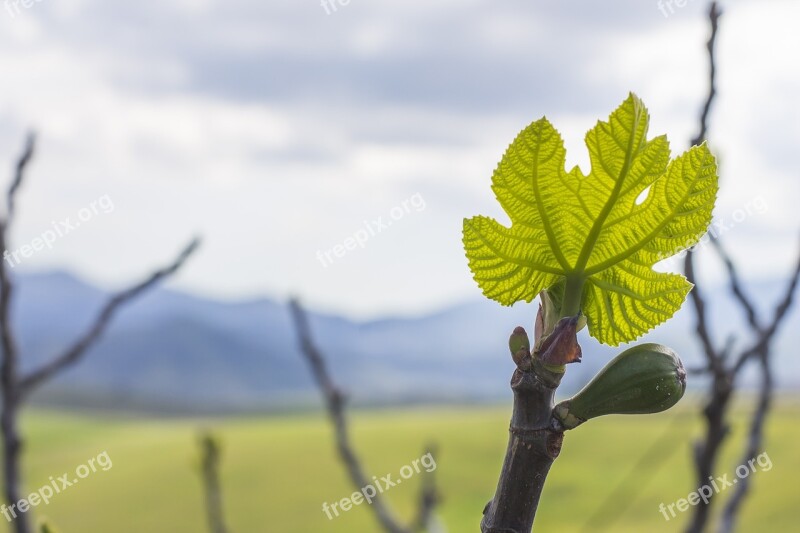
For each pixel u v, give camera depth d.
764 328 0.80
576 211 0.47
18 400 0.82
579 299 0.47
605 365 0.46
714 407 0.80
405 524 1.00
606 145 0.46
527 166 0.47
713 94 0.67
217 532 1.18
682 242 0.47
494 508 0.46
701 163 0.46
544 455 0.46
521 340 0.46
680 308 0.47
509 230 0.47
